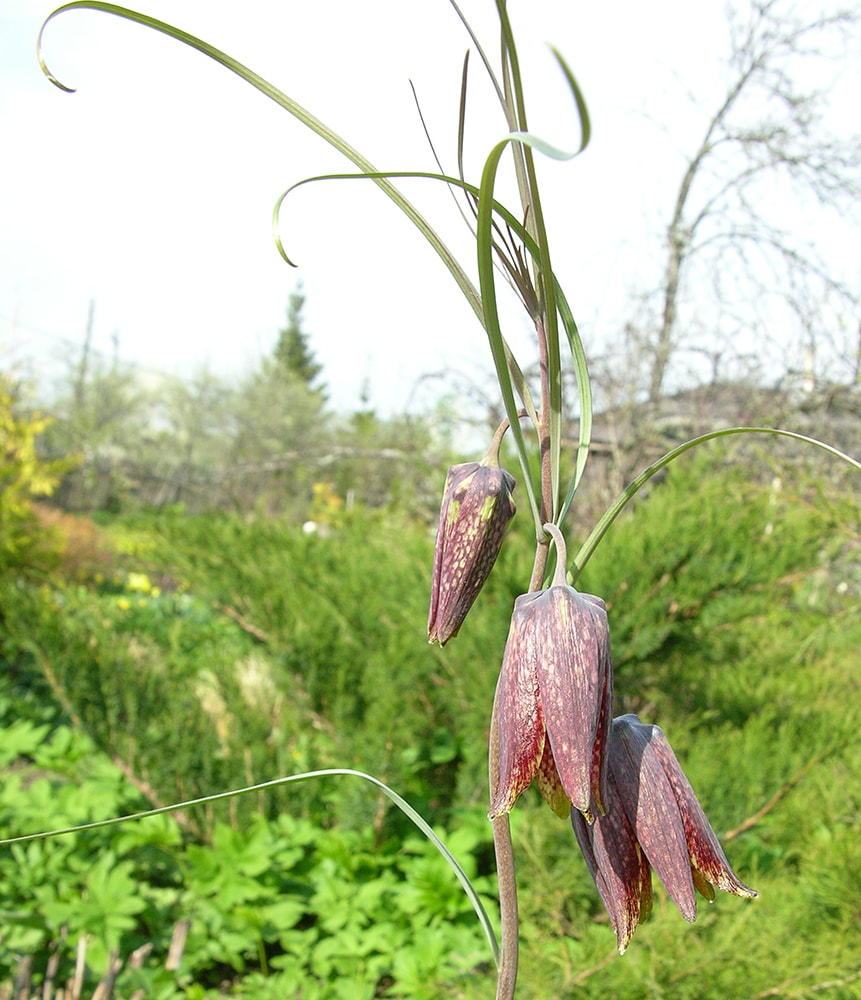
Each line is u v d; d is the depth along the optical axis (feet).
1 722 16.38
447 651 12.37
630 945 7.59
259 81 3.04
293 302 130.00
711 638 12.55
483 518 3.51
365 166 3.10
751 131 22.12
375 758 11.42
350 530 17.19
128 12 2.89
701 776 9.77
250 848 10.17
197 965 10.14
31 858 10.39
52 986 9.30
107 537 33.12
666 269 22.49
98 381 90.12
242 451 84.79
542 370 3.38
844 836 8.41
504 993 3.28
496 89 3.22
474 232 3.57
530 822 9.50
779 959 7.22
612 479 20.15
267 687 13.74
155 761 11.77
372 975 9.47
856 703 11.24
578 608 3.09
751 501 12.32
